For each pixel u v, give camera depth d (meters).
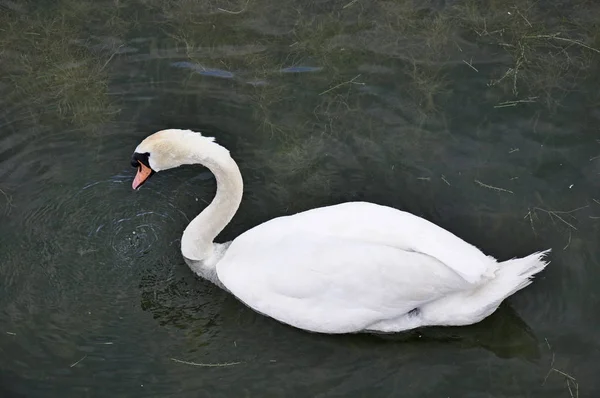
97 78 11.59
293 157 10.80
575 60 11.68
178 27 12.19
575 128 10.92
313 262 8.68
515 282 8.62
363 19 12.28
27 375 8.80
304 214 9.07
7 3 12.41
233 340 9.20
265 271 8.95
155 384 8.80
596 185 10.36
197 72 11.66
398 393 8.76
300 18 12.31
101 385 8.77
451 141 10.87
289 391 8.77
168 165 9.09
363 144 10.89
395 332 9.09
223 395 8.74
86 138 10.93
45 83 11.52
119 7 12.41
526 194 10.34
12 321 9.23
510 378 8.84
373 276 8.56
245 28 12.19
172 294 9.61
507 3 12.38
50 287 9.55
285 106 11.32
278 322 9.32
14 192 10.35
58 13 12.35
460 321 8.80
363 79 11.58
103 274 9.71
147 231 10.12
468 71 11.62
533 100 11.24
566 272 9.61
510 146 10.79
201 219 9.47
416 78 11.57
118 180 10.56
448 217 10.17
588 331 9.13
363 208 8.89
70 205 10.28
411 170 10.62
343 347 9.10
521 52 11.80
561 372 8.85
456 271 8.34
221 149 9.09
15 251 9.84
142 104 11.32
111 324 9.29
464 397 8.72
